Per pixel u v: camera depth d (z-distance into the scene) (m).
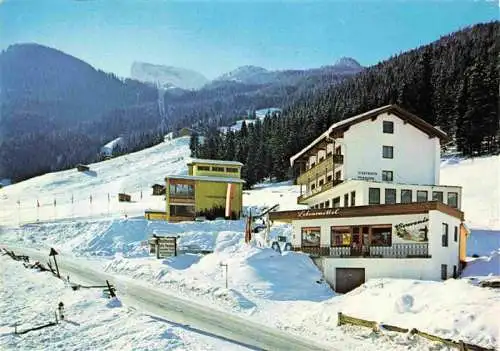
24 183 104.94
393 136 37.75
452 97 71.00
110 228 45.41
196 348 15.00
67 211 73.44
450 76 71.94
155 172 117.44
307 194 46.50
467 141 65.69
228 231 45.56
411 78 74.12
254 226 46.94
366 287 22.12
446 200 35.06
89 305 20.61
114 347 15.02
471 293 17.69
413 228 25.92
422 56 75.62
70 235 48.25
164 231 45.66
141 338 15.67
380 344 16.17
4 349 14.99
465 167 60.03
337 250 28.61
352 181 33.91
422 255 25.00
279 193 72.50
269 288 25.05
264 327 18.34
